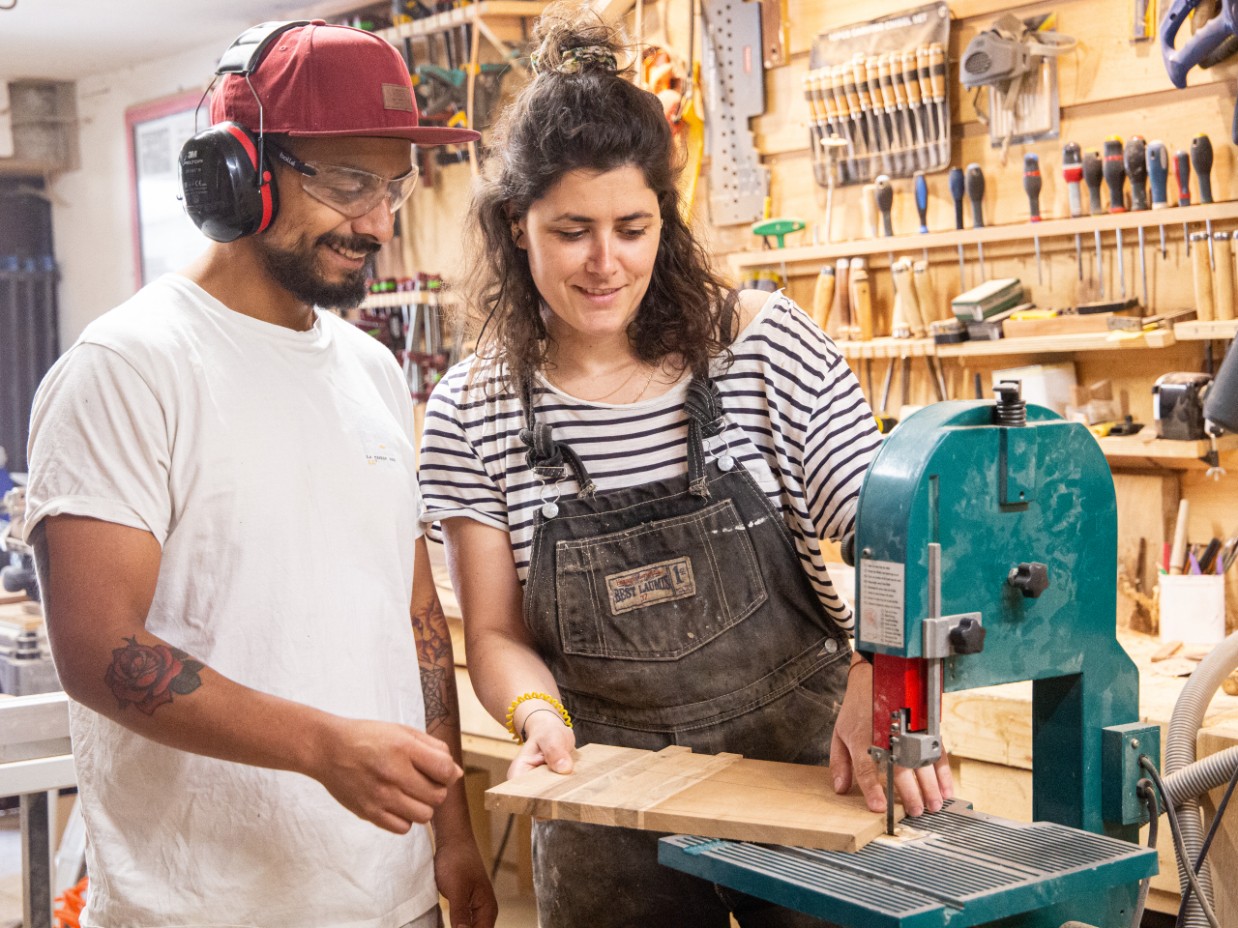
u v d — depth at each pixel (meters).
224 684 1.29
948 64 3.09
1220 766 1.63
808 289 3.43
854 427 1.65
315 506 1.45
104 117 6.18
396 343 4.41
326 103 1.39
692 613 1.68
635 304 1.61
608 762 1.52
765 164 3.53
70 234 6.54
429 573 1.73
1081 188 2.89
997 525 1.33
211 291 1.47
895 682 1.29
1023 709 2.31
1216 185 2.73
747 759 1.54
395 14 4.26
